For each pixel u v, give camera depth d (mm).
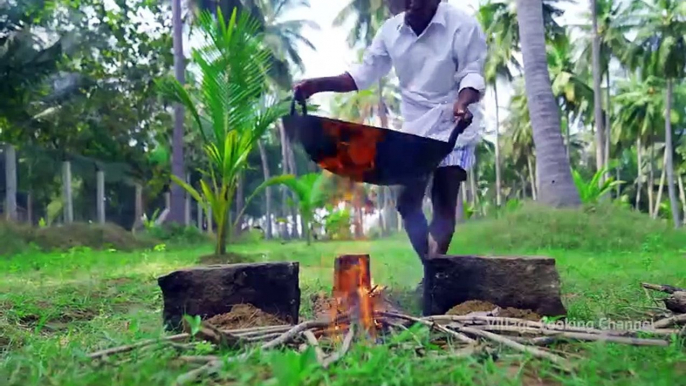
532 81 14945
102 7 21766
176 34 19656
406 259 8609
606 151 36938
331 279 7125
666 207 42188
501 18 31500
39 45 18906
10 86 17766
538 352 2861
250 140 10508
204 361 2809
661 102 37656
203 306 3881
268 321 3807
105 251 14516
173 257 12148
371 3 30438
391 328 3531
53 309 5246
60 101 20812
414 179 4168
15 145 20891
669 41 31812
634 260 9797
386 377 2471
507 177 55656
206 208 11352
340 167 4098
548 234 13367
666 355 2936
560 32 31375
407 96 4895
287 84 31375
